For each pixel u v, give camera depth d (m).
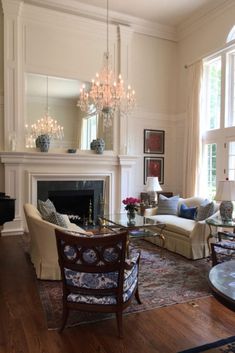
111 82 4.83
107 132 6.24
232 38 5.57
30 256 4.00
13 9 5.27
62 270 2.25
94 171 6.04
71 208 6.17
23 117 5.50
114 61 6.24
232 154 5.49
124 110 5.97
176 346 2.11
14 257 4.09
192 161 6.18
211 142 5.97
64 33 5.77
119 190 6.26
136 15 6.25
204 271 3.61
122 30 6.22
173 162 7.09
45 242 3.25
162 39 6.88
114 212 6.22
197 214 4.48
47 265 3.29
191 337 2.23
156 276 3.43
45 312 2.57
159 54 6.86
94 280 2.21
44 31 5.60
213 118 6.06
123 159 6.16
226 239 4.04
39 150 5.58
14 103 5.38
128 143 6.45
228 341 2.17
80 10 5.88
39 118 5.65
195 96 6.17
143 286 3.14
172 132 7.06
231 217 3.88
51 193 5.75
